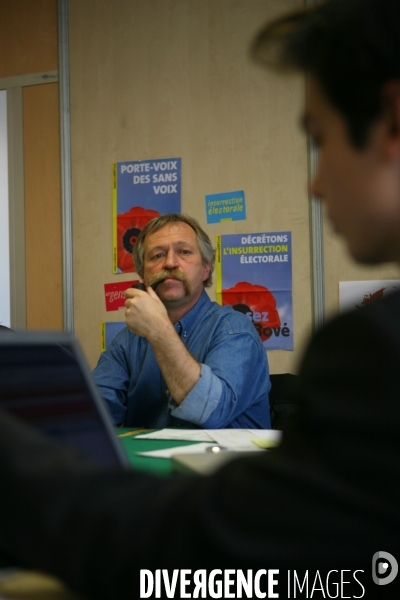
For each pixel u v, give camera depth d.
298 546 0.36
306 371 0.40
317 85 0.45
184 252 1.88
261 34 0.50
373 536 0.35
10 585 0.50
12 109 3.34
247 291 2.93
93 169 3.18
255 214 2.95
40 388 0.61
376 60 0.41
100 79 3.18
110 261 3.13
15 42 3.34
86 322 3.15
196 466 0.75
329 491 0.36
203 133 3.03
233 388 1.58
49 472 0.45
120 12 3.16
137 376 1.85
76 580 0.42
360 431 0.35
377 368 0.36
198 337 1.81
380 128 0.42
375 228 0.45
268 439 1.25
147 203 3.10
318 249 2.84
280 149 2.92
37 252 3.28
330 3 0.45
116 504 0.42
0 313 3.32
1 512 0.45
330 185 0.46
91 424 0.65
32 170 3.30
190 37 3.06
